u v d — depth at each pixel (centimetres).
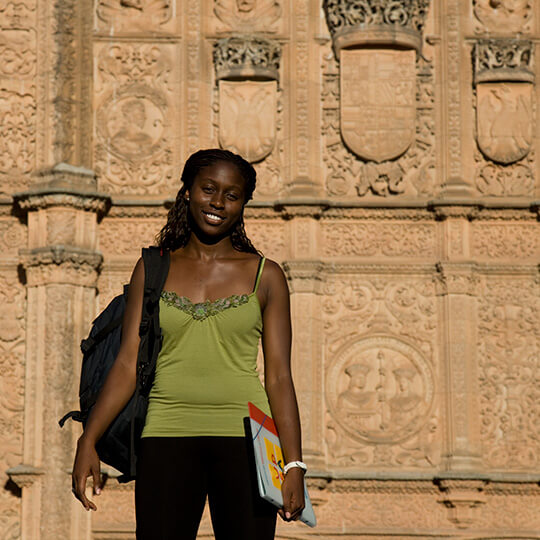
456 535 2250
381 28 2373
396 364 2331
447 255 2355
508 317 2355
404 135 2377
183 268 574
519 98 2409
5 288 2331
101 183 2380
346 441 2302
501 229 2383
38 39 2391
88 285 2300
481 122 2398
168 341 559
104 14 2419
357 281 2355
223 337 559
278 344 569
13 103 2378
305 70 2409
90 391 686
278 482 535
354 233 2370
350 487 2262
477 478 2238
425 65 2422
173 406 550
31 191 2302
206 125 2400
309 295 2322
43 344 2270
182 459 543
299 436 555
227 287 569
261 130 2389
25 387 2284
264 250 2355
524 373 2336
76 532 2220
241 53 2386
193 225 577
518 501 2278
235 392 552
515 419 2317
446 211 2350
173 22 2427
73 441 2244
